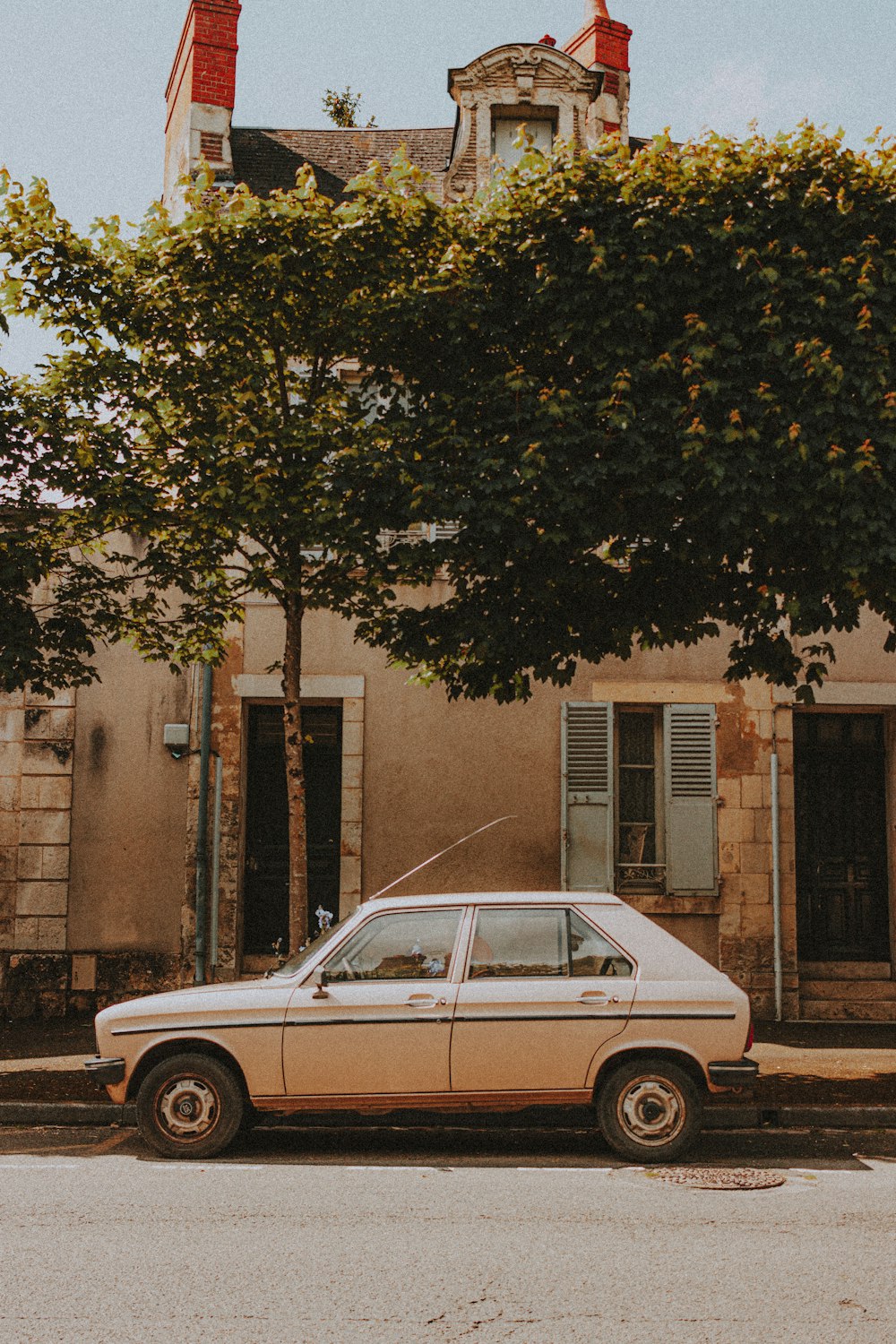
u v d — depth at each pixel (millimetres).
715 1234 5781
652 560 10078
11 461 9867
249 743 14328
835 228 9648
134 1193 6523
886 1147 8055
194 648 11602
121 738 13875
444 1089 7359
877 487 9125
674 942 7633
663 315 9766
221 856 13711
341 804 14047
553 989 7445
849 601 9508
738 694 14281
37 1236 5672
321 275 9875
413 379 10289
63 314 9977
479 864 14000
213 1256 5359
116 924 13625
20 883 13633
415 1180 6906
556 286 9766
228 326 9883
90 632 10656
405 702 14172
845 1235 5781
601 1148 7945
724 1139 8281
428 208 10062
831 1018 13836
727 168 9836
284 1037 7391
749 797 14141
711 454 9062
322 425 10055
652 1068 7441
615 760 14219
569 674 9984
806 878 14578
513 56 15930
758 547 9695
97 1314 4605
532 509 9312
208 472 9758
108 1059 7492
